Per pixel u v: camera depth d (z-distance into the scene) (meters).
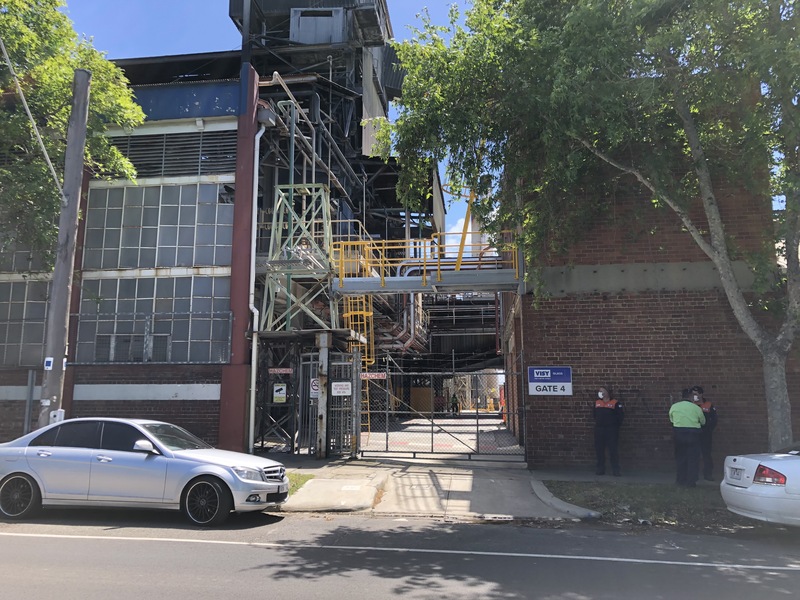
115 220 15.34
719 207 12.47
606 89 9.05
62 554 6.33
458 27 10.53
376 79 27.25
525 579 5.63
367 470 11.99
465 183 10.71
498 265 15.62
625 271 12.69
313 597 5.00
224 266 14.84
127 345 14.71
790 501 7.22
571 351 12.66
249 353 14.41
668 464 12.03
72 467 8.16
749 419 11.94
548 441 12.51
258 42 22.73
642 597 5.12
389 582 5.49
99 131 12.86
